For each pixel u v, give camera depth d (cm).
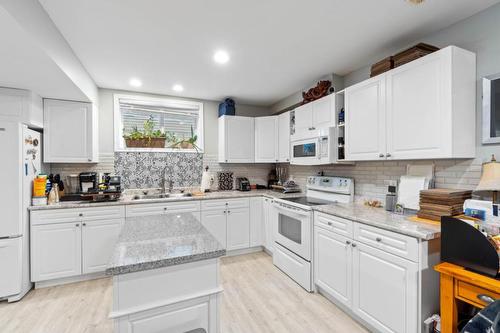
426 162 202
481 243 120
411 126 183
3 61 179
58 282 255
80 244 259
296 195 328
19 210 226
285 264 278
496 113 162
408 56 190
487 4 164
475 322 79
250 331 183
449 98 160
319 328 186
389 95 200
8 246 221
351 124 238
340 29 193
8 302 220
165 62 250
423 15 175
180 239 135
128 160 342
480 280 116
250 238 347
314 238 237
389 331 162
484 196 168
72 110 285
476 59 172
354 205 244
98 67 259
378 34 201
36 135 257
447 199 163
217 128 400
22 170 231
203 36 201
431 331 143
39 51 164
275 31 196
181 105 375
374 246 173
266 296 231
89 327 186
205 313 117
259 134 389
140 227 160
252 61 251
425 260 146
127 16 172
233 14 173
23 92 241
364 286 182
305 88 337
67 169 310
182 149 377
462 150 165
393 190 216
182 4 160
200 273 116
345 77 288
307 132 291
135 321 104
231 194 344
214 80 305
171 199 299
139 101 350
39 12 155
